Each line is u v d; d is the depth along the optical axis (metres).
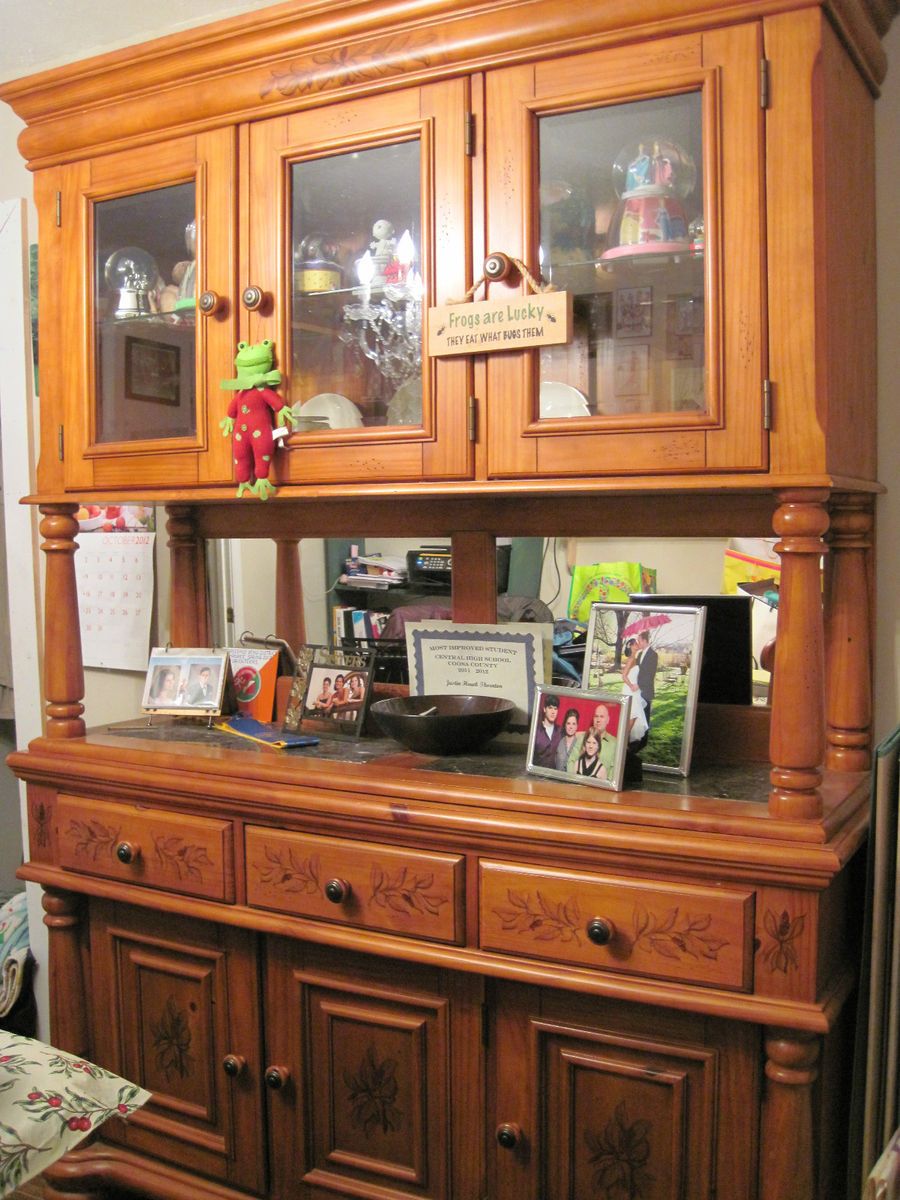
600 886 1.36
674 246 1.36
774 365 1.29
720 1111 1.34
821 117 1.27
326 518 2.01
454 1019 1.52
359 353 1.59
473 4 1.43
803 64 1.26
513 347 1.44
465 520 1.85
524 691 1.74
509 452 1.46
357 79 1.54
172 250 1.77
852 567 1.57
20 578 2.38
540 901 1.41
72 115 1.81
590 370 1.42
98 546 2.46
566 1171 1.45
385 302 1.57
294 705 1.91
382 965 1.57
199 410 1.72
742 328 1.30
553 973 1.39
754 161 1.29
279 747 1.77
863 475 1.51
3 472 2.47
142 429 1.80
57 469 1.89
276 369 1.65
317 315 1.62
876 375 1.60
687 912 1.31
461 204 1.48
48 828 1.91
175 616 2.18
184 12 2.19
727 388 1.31
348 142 1.56
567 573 1.79
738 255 1.30
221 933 1.72
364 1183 1.61
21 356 2.33
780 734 1.30
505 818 1.42
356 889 1.55
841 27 1.33
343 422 1.61
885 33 1.55
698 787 1.47
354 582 1.98
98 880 1.84
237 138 1.66
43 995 2.39
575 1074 1.44
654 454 1.36
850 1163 1.32
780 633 1.31
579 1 1.37
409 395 1.55
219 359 1.69
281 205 1.62
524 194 1.43
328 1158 1.64
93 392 1.84
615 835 1.34
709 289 1.32
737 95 1.30
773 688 1.32
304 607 2.05
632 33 1.35
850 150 1.43
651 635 1.60
